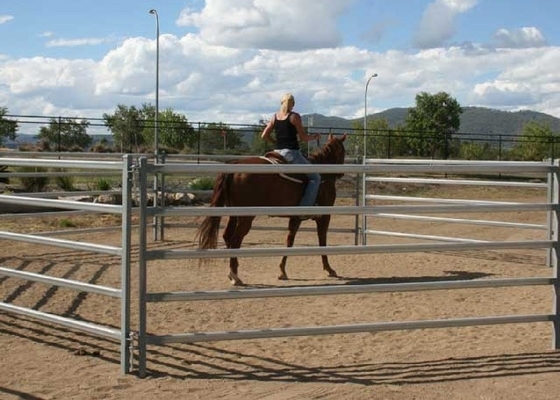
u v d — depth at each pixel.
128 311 5.28
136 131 30.39
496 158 37.19
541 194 24.95
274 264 10.77
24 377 5.26
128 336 5.29
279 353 5.94
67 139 31.75
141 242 5.19
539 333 6.68
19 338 6.36
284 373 5.39
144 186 5.16
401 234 11.83
